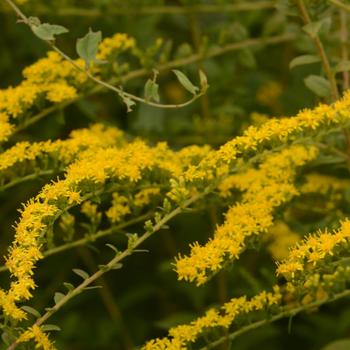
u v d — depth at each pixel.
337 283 3.05
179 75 2.95
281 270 2.96
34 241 2.79
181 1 4.50
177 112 4.91
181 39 5.18
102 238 4.91
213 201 3.55
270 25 4.35
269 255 4.67
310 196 3.91
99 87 3.82
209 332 3.12
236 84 4.87
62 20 4.79
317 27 3.40
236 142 3.17
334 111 3.23
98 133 3.84
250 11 4.54
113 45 3.84
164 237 4.78
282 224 3.90
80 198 3.02
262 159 3.31
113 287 5.00
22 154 3.38
